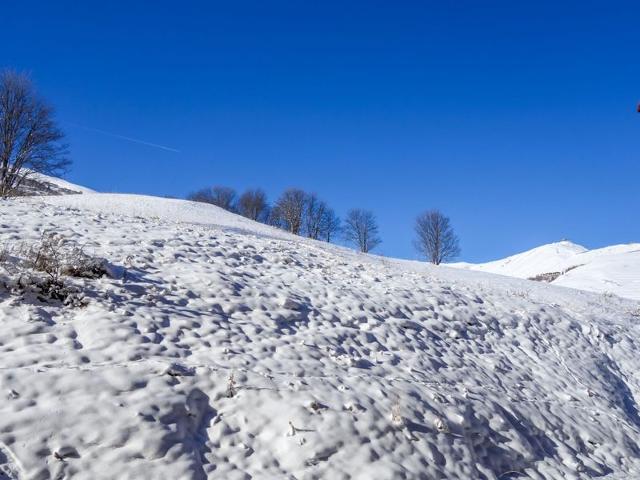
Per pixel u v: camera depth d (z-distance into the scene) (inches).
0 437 210.5
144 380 265.9
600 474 364.2
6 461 203.3
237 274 473.4
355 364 367.6
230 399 277.3
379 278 623.5
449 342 488.7
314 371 335.9
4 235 420.5
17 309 301.1
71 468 211.2
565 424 413.4
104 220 596.7
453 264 4510.3
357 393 317.4
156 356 294.8
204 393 275.4
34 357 262.5
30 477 201.8
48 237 420.2
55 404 233.9
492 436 340.8
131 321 322.0
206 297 396.8
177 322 341.1
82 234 486.3
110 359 279.9
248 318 388.2
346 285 542.6
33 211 563.5
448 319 536.1
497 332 561.3
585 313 757.3
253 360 325.1
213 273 448.1
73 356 272.5
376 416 299.1
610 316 847.7
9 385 235.6
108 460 219.3
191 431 251.0
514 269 3673.7
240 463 244.2
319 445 263.4
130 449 226.7
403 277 667.4
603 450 402.6
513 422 376.2
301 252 695.7
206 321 356.5
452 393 370.9
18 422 219.1
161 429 240.4
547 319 650.2
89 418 233.1
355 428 283.1
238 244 621.3
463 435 321.7
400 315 500.1
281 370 323.6
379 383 340.8
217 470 235.9
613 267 1861.5
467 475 291.9
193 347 321.1
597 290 1550.2
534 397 445.4
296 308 432.5
